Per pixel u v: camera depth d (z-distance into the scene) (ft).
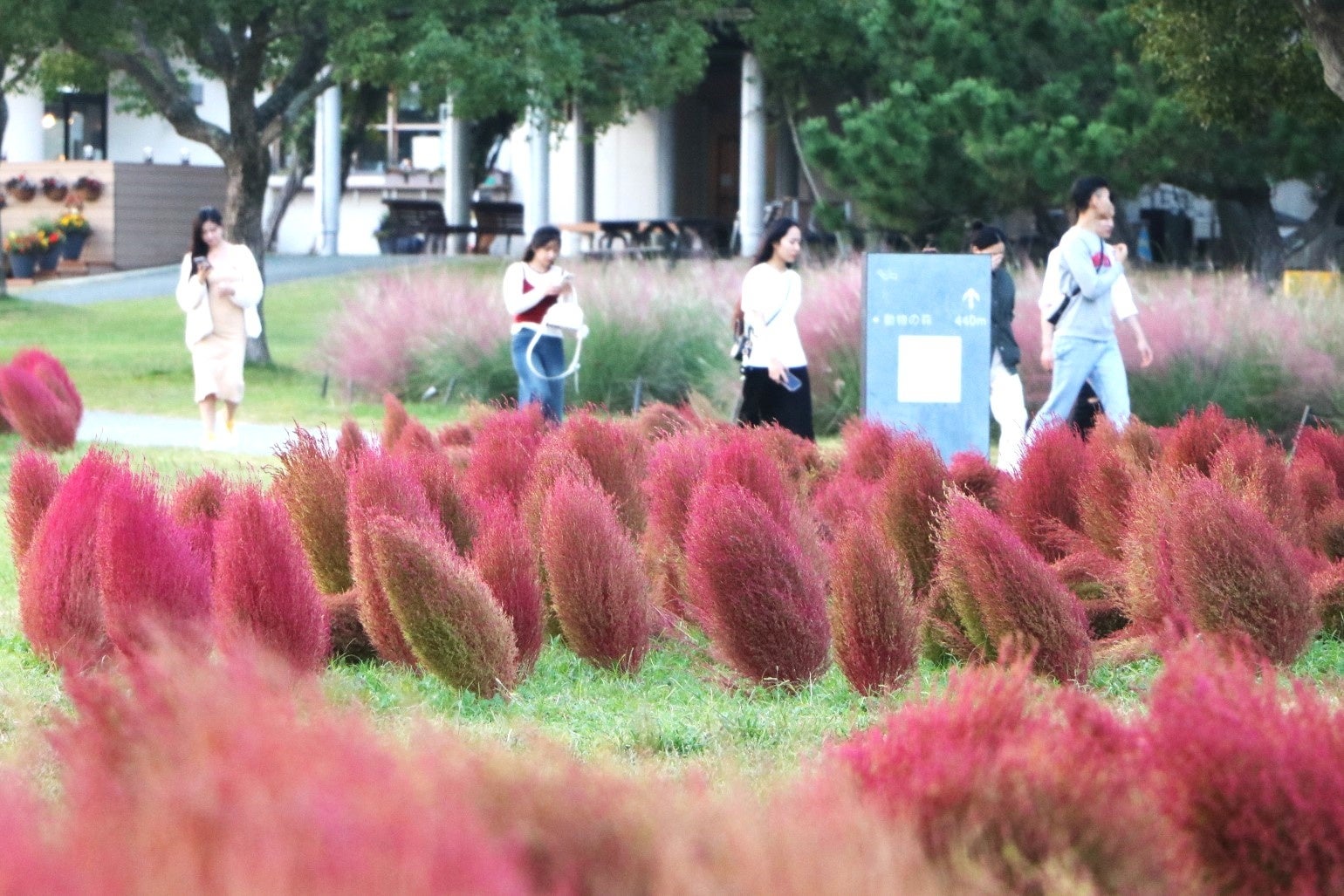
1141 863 20.04
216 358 103.14
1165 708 23.49
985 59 171.94
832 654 44.24
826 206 201.77
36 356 110.52
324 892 13.46
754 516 42.73
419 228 290.56
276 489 51.01
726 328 137.90
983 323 79.82
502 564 44.55
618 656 45.21
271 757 15.67
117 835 14.78
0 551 64.90
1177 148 156.87
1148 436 61.05
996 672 23.82
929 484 50.03
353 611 46.65
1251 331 116.88
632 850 17.13
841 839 16.99
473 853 14.23
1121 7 167.73
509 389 141.49
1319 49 104.01
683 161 297.12
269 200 341.00
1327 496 56.80
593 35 169.37
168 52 186.39
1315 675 42.22
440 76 149.07
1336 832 22.16
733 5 205.67
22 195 299.38
